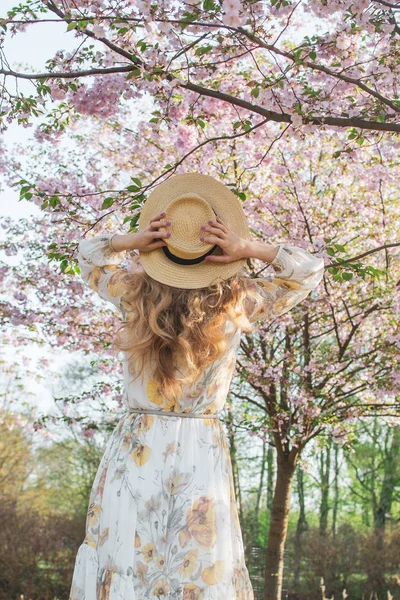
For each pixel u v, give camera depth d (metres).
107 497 1.97
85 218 6.29
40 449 22.75
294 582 15.56
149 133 7.21
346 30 3.56
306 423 7.62
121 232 6.93
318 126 3.71
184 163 6.39
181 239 2.12
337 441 7.96
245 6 3.24
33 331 7.74
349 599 15.01
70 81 4.14
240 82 5.27
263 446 19.83
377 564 14.90
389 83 4.04
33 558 14.21
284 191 7.22
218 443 2.04
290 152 7.37
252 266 7.19
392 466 20.05
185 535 1.91
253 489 20.88
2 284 7.68
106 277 2.23
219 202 2.27
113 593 1.87
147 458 1.97
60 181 6.12
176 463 1.97
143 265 2.12
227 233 2.11
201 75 4.14
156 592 1.87
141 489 1.94
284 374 7.77
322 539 15.85
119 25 3.55
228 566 1.93
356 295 7.51
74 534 15.92
